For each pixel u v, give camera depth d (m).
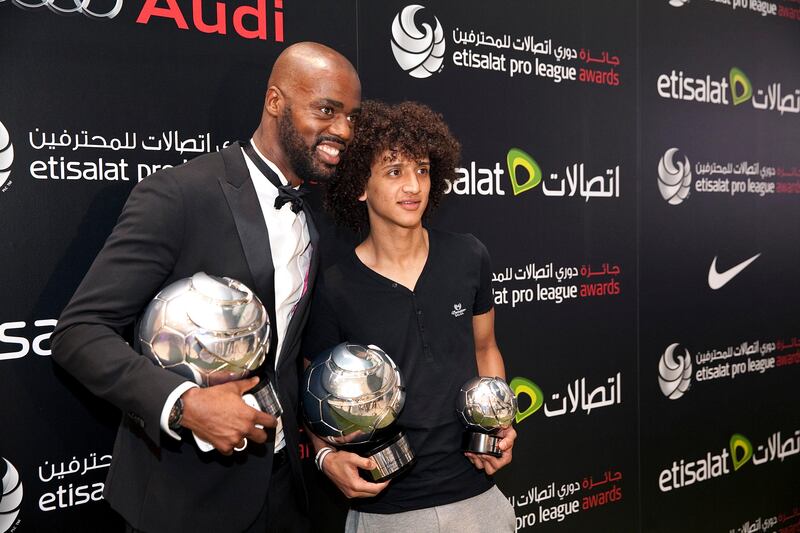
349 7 1.90
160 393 1.07
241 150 1.31
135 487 1.22
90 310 1.11
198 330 1.10
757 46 2.89
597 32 2.41
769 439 3.02
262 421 1.14
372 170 1.46
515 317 2.27
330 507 1.94
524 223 2.27
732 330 2.87
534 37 2.26
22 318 1.52
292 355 1.36
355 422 1.30
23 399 1.53
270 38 1.79
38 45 1.51
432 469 1.44
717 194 2.79
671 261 2.66
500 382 1.46
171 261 1.17
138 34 1.62
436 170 1.62
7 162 1.49
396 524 1.43
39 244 1.53
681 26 2.64
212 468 1.25
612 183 2.48
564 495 2.41
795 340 3.09
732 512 2.91
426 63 2.04
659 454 2.66
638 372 2.59
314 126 1.24
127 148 1.62
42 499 1.56
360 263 1.50
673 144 2.64
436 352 1.47
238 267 1.23
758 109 2.91
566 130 2.35
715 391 2.83
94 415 1.62
